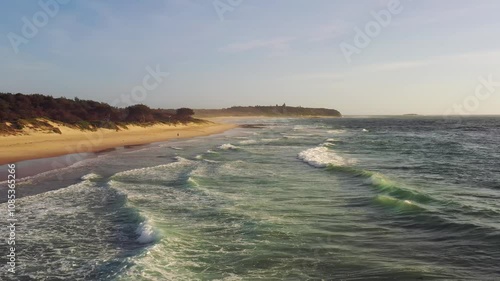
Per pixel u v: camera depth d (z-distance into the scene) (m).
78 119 49.00
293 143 43.41
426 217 11.41
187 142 45.47
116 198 14.88
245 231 10.52
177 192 15.98
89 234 10.65
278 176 19.80
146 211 12.84
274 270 7.97
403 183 17.25
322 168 22.41
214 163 25.36
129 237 10.41
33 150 29.84
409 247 9.09
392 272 7.68
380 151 32.41
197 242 9.68
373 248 9.08
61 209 13.28
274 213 12.35
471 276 7.43
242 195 15.25
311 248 9.16
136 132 55.59
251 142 45.06
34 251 9.36
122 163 25.62
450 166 22.98
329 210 12.66
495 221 10.91
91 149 35.31
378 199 13.66
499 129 76.31
